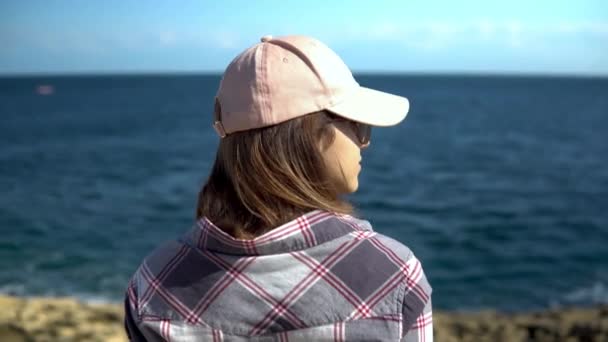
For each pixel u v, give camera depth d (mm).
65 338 7816
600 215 18859
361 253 1134
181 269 1217
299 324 1109
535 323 9289
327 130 1161
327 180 1174
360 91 1236
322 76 1160
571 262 14000
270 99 1146
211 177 1268
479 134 45719
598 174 26938
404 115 1229
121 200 21469
